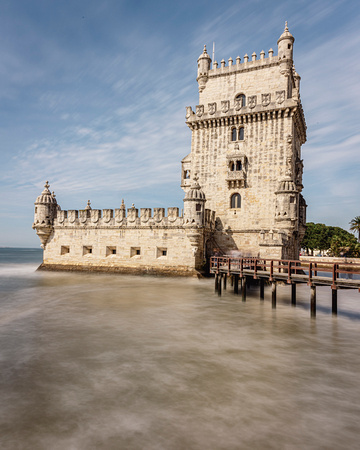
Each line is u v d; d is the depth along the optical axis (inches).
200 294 1075.3
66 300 956.6
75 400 372.8
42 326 674.2
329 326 704.4
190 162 1753.2
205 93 1681.8
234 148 1558.8
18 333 624.1
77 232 1652.3
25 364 473.4
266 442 303.4
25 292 1096.8
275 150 1472.7
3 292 1098.1
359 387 418.0
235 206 1553.9
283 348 562.9
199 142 1644.9
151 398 379.2
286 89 1503.4
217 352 536.4
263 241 1262.3
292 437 311.6
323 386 418.9
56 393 388.5
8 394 385.1
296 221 1477.6
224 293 1108.5
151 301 949.2
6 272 1785.2
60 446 293.7
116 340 586.2
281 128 1465.3
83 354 514.9
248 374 451.2
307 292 1242.6
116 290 1135.0
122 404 365.4
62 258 1676.9
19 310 826.8
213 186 1595.7
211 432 316.8
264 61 1553.9
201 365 479.5
